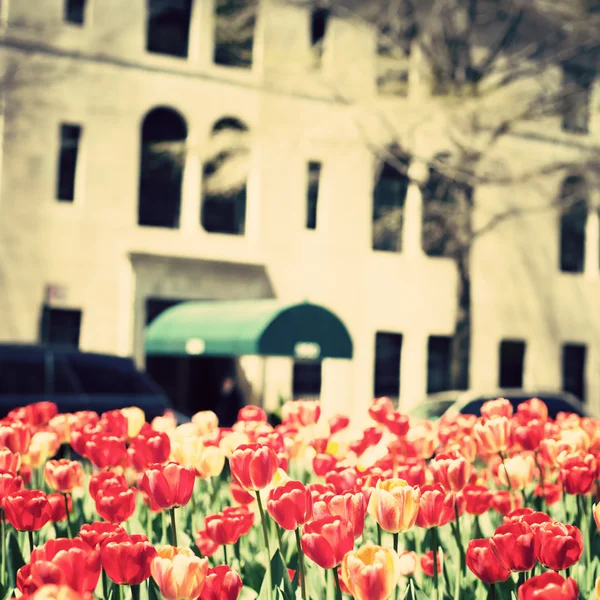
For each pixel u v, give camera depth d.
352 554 2.06
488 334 27.75
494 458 4.57
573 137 29.22
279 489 2.47
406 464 3.67
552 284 28.94
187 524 3.93
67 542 2.05
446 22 22.23
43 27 21.66
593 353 29.69
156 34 23.84
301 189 25.00
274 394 24.16
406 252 26.58
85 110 22.34
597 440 4.25
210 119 23.95
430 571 3.16
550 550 2.26
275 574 2.75
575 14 22.77
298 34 25.00
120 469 4.03
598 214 29.41
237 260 23.86
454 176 22.27
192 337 21.86
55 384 13.42
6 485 2.83
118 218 22.55
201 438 3.52
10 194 21.27
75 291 21.86
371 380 25.61
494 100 23.02
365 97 23.22
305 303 21.80
